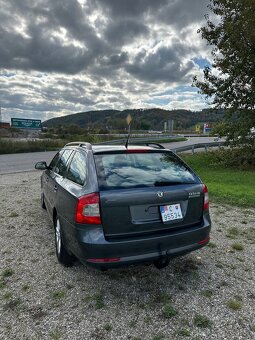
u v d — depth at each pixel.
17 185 10.41
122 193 3.27
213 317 3.09
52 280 3.82
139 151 3.96
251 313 3.16
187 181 3.80
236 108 14.48
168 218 3.47
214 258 4.50
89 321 3.04
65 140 34.16
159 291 3.59
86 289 3.62
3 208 7.27
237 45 12.88
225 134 15.09
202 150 25.48
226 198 8.36
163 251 3.42
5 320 3.04
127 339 2.79
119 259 3.22
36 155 23.45
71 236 3.50
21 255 4.57
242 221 6.35
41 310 3.21
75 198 3.41
